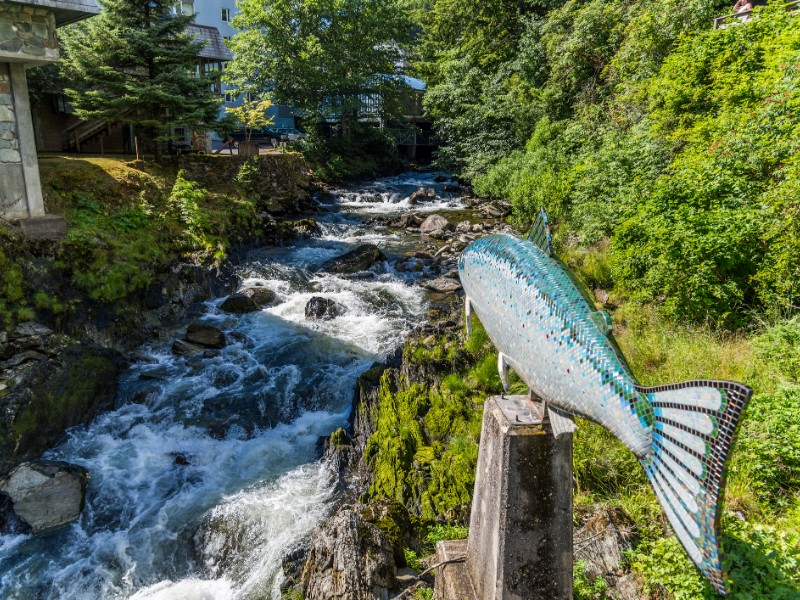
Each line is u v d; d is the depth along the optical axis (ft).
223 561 20.02
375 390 27.20
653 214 27.73
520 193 55.21
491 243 10.57
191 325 34.91
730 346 22.50
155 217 42.91
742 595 11.59
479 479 12.26
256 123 71.36
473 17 94.22
